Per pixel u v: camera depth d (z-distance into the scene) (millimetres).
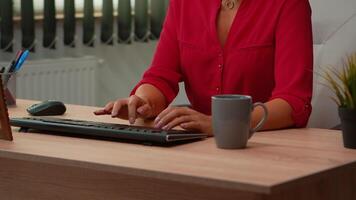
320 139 1584
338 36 2277
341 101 1500
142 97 1939
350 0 2287
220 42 1987
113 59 3637
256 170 1240
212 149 1451
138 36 3631
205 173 1215
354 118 1455
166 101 2014
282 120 1714
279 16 1899
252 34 1940
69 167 1528
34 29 3258
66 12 3350
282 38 1868
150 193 1416
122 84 3701
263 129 1688
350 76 1495
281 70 1827
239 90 1985
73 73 3395
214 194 1326
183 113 1611
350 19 2275
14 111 1987
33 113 1895
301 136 1624
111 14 3504
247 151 1431
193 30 2025
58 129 1624
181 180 1214
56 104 1918
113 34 3555
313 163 1312
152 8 3645
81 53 3500
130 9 3570
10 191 1641
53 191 1568
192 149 1451
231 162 1312
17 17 3232
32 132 1669
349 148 1470
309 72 1806
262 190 1136
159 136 1481
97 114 1820
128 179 1442
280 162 1314
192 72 2041
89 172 1499
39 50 3348
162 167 1267
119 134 1535
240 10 1956
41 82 3279
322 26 2314
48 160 1378
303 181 1199
